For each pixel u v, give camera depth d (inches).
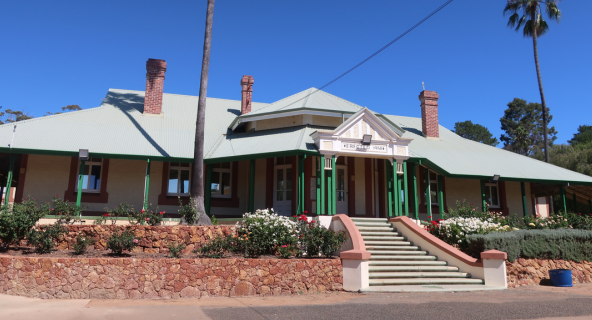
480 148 892.6
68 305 328.2
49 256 404.8
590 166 1256.8
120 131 713.0
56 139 638.5
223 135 786.2
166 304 340.5
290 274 406.3
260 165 734.5
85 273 365.7
